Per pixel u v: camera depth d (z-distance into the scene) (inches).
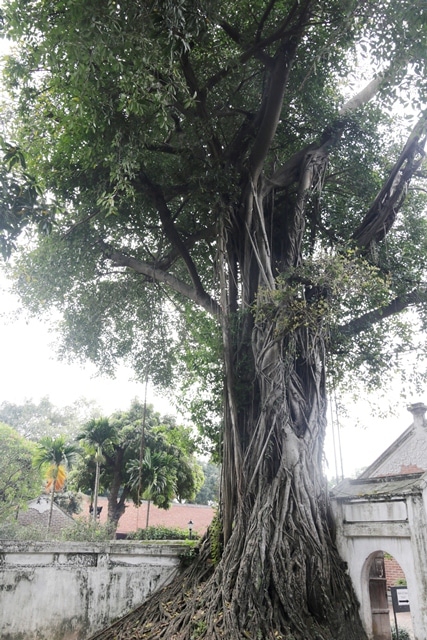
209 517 1263.5
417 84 305.3
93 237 442.0
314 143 411.5
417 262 413.7
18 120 381.4
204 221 434.0
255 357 343.6
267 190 392.5
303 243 425.1
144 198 415.2
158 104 299.7
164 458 1141.7
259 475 311.3
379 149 427.2
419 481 263.7
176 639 271.0
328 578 282.8
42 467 1093.1
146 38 272.1
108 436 1104.8
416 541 257.4
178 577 346.9
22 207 248.2
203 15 285.4
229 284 386.3
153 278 458.3
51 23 281.1
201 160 389.1
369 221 393.1
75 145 365.1
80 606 329.4
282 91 351.9
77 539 677.3
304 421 328.2
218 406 390.3
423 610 250.4
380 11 293.1
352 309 389.1
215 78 365.1
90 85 306.0
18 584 319.9
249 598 268.5
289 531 290.4
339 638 265.6
